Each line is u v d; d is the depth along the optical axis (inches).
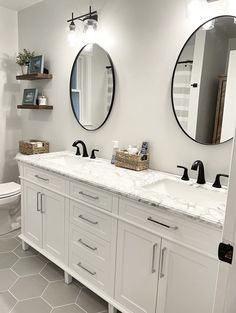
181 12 66.8
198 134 66.9
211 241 44.9
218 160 64.6
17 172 129.0
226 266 26.6
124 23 79.4
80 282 73.2
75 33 93.0
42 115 114.9
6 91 121.0
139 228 55.5
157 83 74.0
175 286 51.4
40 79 111.8
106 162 86.1
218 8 60.8
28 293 72.7
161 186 67.5
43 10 106.7
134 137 81.8
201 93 65.4
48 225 80.7
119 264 60.9
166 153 74.6
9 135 125.0
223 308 27.6
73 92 98.7
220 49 61.3
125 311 60.4
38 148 108.6
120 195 57.7
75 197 69.7
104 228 63.2
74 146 95.1
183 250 49.1
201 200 61.9
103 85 88.0
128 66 80.2
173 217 49.5
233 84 60.2
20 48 121.3
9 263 86.0
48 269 83.7
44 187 79.6
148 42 74.4
